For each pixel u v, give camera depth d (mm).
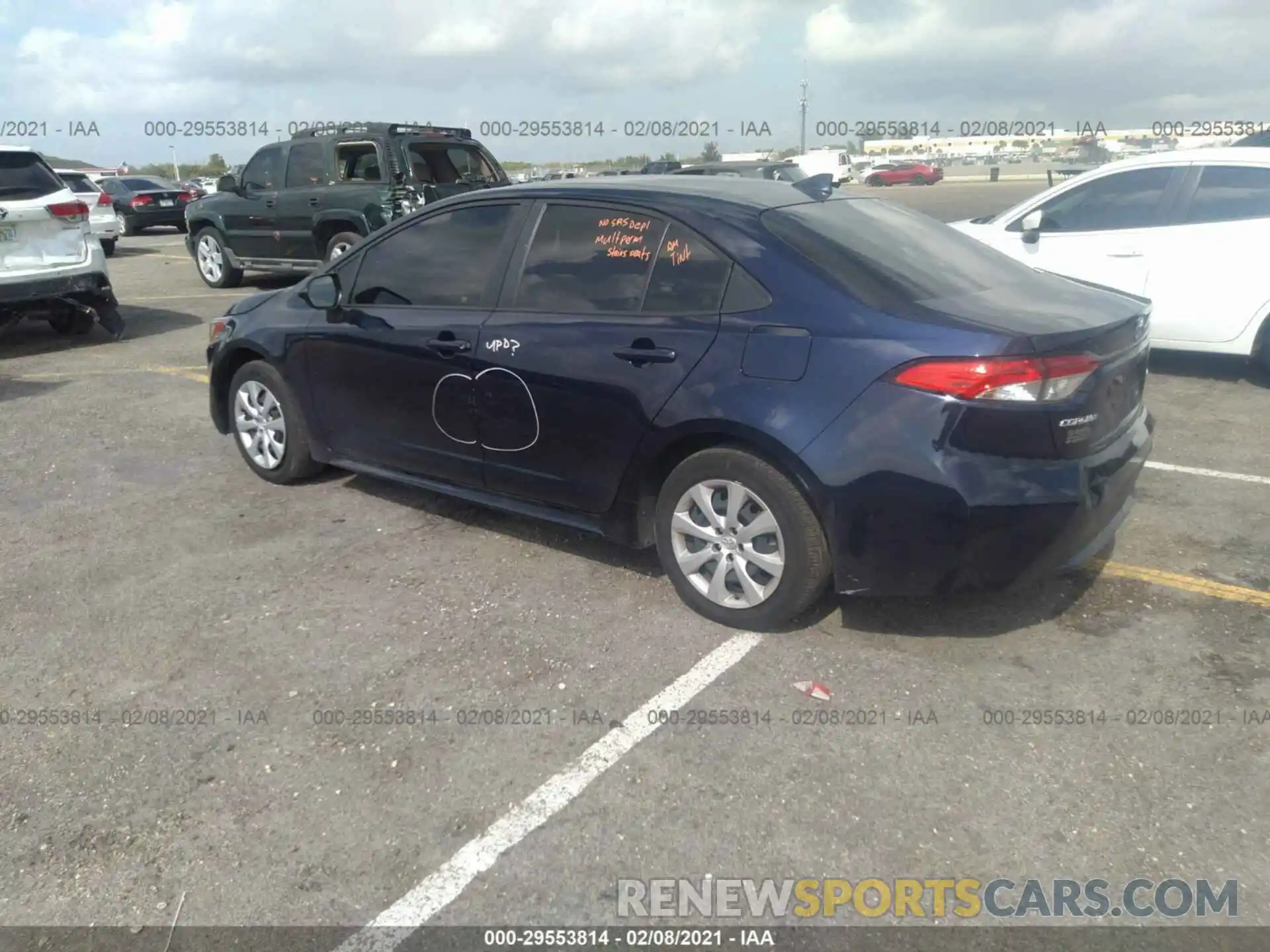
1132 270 7371
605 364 3783
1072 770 2926
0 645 3789
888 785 2881
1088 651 3566
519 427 4113
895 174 42000
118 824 2799
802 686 3377
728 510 3617
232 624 3902
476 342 4180
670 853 2645
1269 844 2625
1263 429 6113
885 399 3229
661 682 3426
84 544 4711
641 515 3916
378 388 4645
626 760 3020
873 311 3324
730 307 3562
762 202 3811
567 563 4391
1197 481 5227
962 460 3162
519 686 3424
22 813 2850
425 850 2676
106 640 3803
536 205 4184
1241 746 3018
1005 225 8047
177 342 9609
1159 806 2771
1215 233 7047
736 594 3732
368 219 10906
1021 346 3125
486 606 4008
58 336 10086
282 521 4953
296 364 5035
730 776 2934
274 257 12266
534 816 2793
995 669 3465
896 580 3354
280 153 11945
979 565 3250
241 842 2721
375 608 4008
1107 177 7574
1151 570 4180
